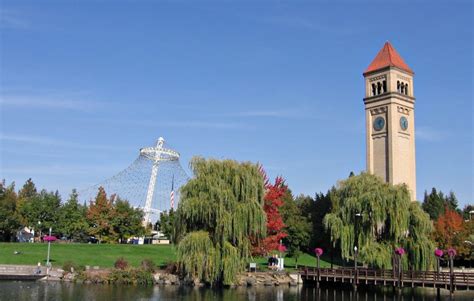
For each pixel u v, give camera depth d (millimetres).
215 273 70062
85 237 136500
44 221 129375
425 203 154375
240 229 72062
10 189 128375
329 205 116188
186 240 70250
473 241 108812
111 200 131875
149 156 176250
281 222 95438
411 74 130875
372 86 130750
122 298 61094
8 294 61906
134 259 92688
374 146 127000
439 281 67188
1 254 89500
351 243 85000
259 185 76812
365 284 78438
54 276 77000
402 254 74750
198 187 73812
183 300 60875
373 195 84062
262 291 72875
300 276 84250
